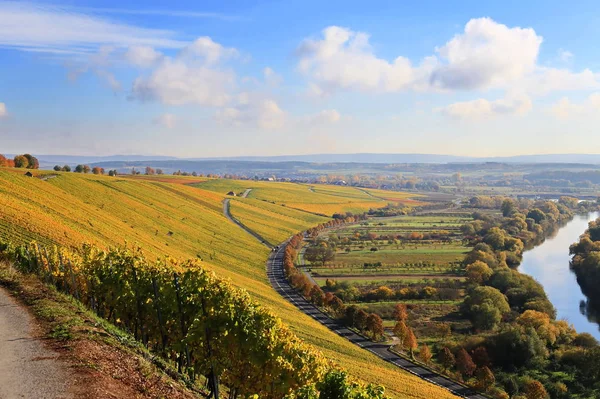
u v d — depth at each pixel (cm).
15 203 8969
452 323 11381
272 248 19075
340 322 11194
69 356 2198
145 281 3584
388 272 16350
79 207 12194
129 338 2858
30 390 1836
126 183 19275
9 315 2852
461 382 8269
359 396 2305
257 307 3200
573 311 12275
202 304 3020
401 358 9250
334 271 16475
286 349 3197
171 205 18938
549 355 9362
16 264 4784
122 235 11538
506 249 19075
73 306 3291
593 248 16525
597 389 7938
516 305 12594
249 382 3045
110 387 1948
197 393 2495
